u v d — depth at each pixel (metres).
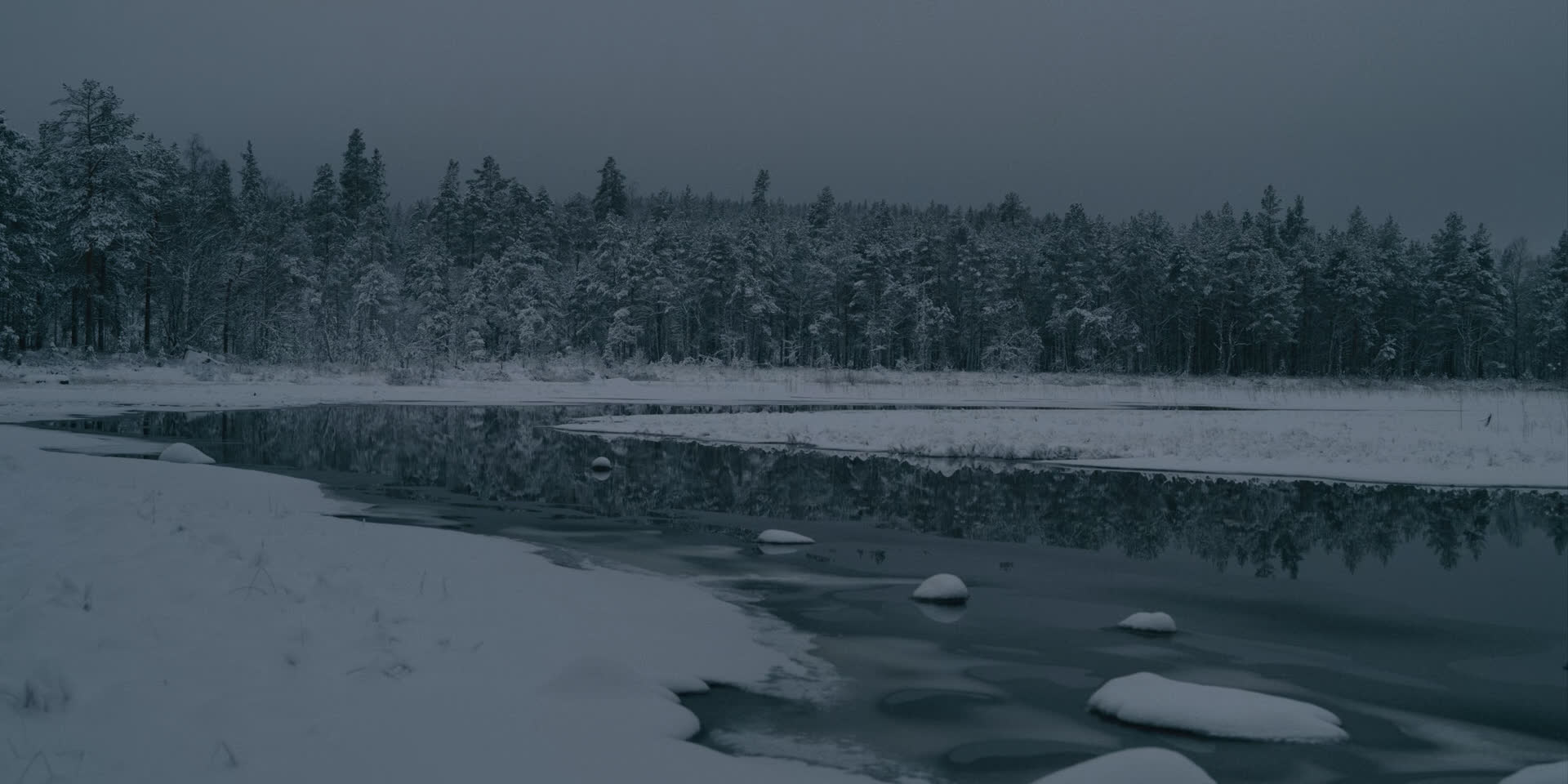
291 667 6.32
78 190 54.50
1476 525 15.34
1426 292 85.00
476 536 12.42
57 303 56.28
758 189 140.88
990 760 6.00
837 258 89.69
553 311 75.12
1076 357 87.00
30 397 38.59
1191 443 25.86
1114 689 7.03
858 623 9.31
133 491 12.95
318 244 81.94
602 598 9.45
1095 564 12.36
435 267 76.06
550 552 12.12
